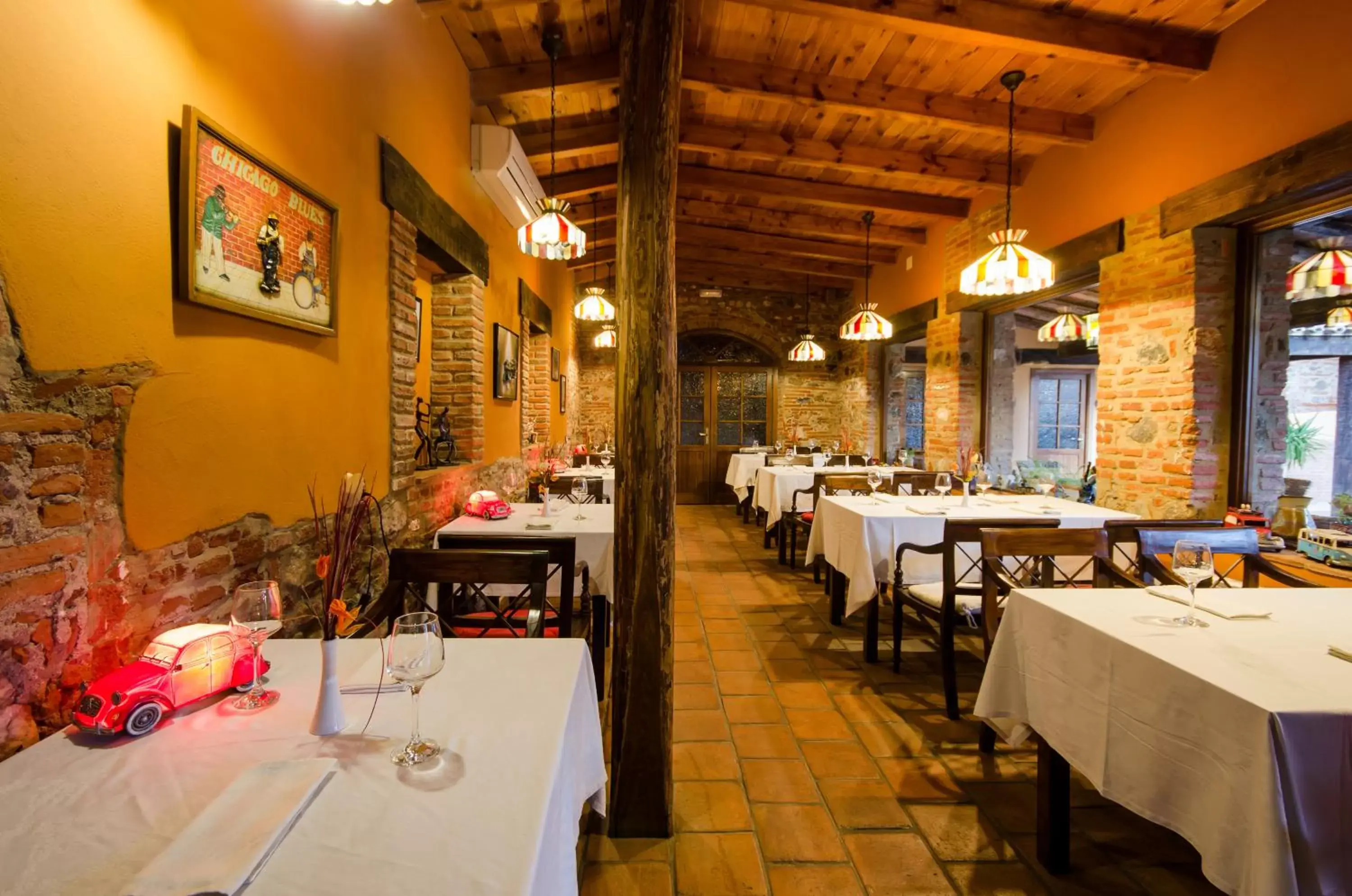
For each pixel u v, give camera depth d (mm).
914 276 6793
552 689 1232
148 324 1325
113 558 1243
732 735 2486
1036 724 1792
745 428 9203
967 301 5680
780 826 1944
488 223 4164
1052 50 3193
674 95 1885
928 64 3762
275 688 1246
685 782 2170
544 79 3803
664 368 1895
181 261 1404
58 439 1125
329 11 2105
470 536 2211
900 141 4773
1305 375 3135
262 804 832
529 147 4699
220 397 1560
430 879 727
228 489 1594
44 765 962
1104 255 3924
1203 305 3285
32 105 1071
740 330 9023
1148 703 1399
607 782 2123
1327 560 2688
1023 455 7648
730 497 9172
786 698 2814
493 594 2869
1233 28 3094
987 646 2195
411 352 2779
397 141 2682
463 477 3564
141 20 1301
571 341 8125
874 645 3217
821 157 4844
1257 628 1584
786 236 7234
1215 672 1299
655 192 1876
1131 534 2561
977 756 2338
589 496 4309
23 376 1063
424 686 1246
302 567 1938
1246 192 2986
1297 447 3174
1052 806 1738
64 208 1133
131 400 1286
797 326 9094
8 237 1036
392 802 869
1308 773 1123
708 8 3436
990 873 1747
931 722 2592
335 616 1072
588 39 3627
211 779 930
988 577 2209
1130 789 1441
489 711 1140
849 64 3812
